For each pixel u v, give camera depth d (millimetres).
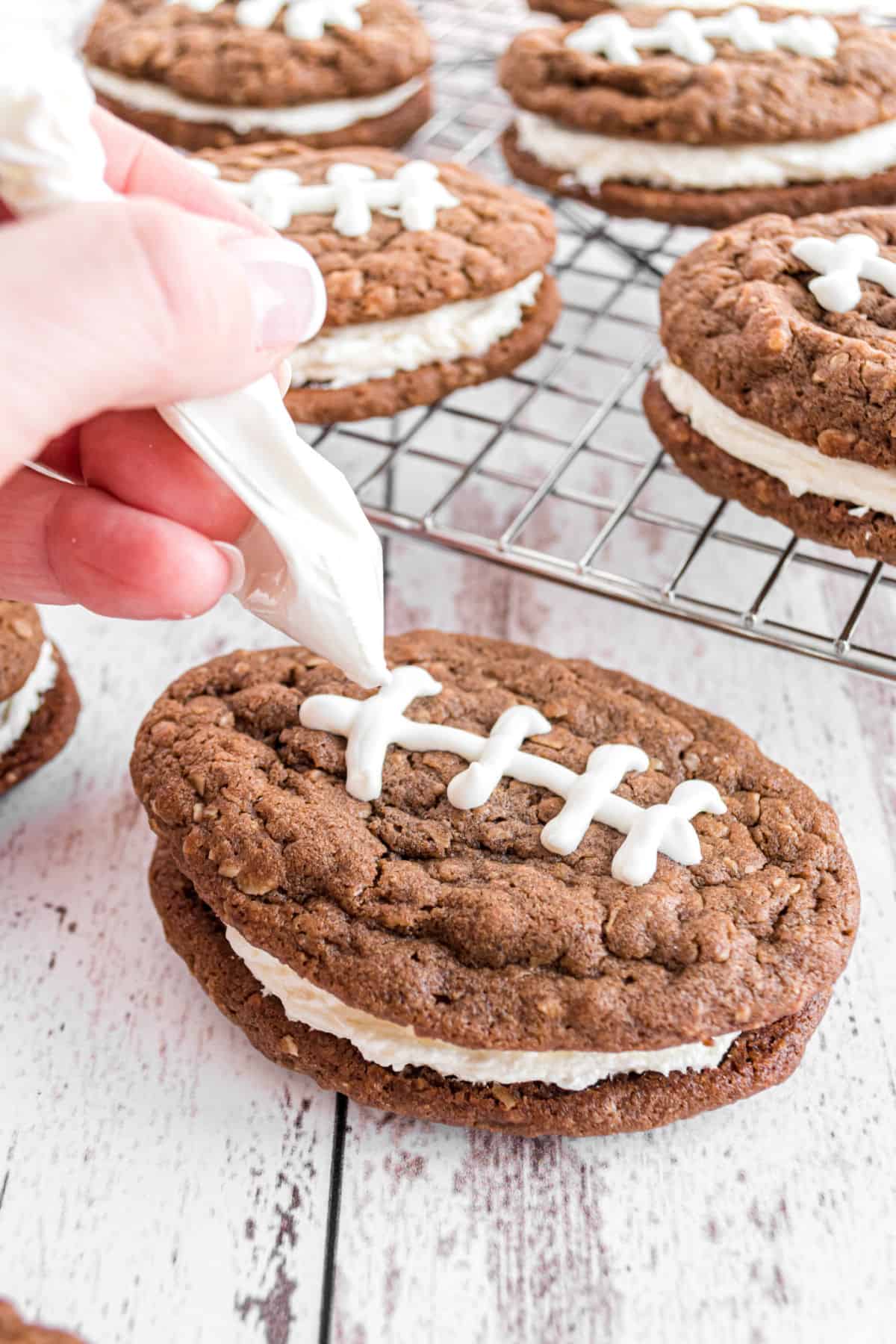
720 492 325
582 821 276
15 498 261
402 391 343
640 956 264
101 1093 276
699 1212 265
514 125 414
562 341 401
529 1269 260
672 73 381
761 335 311
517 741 287
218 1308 257
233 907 270
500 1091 268
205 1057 281
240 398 240
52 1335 224
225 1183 267
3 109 218
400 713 289
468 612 345
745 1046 271
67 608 345
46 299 220
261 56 402
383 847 274
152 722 292
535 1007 260
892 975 290
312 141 408
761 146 380
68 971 290
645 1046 259
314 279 241
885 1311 257
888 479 304
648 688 303
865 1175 269
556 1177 268
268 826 274
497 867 273
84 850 306
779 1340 254
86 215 222
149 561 248
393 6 427
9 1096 275
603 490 369
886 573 349
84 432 250
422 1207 266
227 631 342
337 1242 262
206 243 228
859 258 321
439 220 352
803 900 273
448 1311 257
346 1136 272
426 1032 260
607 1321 256
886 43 398
